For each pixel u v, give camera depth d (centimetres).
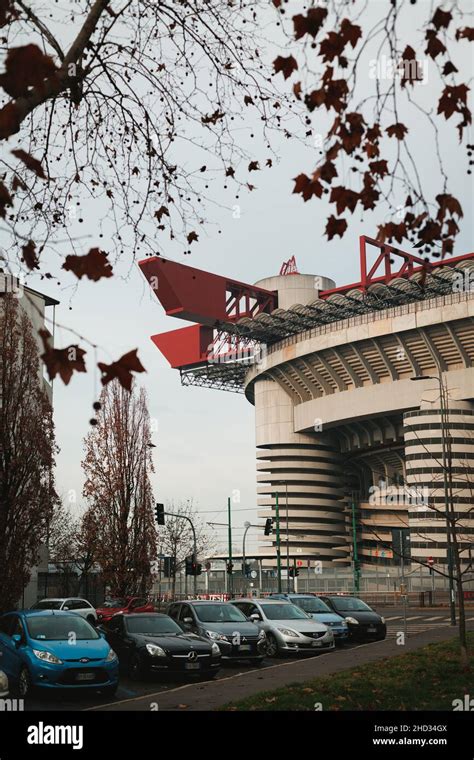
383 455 11550
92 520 4491
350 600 2856
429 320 8856
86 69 669
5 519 2505
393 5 464
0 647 1628
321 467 11488
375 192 519
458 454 8625
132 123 754
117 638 1872
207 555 9038
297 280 11338
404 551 2794
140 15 702
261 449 11844
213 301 10138
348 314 10038
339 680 1457
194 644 1745
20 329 2656
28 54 364
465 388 8856
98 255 420
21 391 2580
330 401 10475
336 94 491
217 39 701
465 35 485
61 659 1448
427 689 1302
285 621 2288
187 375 12456
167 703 1325
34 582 4491
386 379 9869
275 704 1199
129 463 4519
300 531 11331
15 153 406
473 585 7875
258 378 11781
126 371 396
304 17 471
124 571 4397
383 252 9262
